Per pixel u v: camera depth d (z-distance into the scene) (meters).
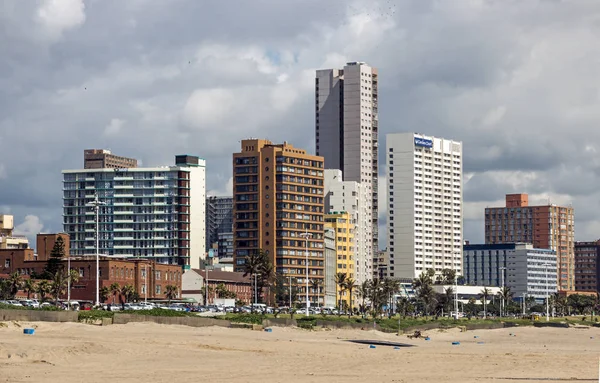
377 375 111.31
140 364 115.50
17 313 163.38
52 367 106.56
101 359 118.19
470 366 127.38
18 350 116.69
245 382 99.50
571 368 125.38
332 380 104.19
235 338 171.50
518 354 162.00
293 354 141.00
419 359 139.25
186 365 116.94
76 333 152.50
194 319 193.00
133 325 177.00
